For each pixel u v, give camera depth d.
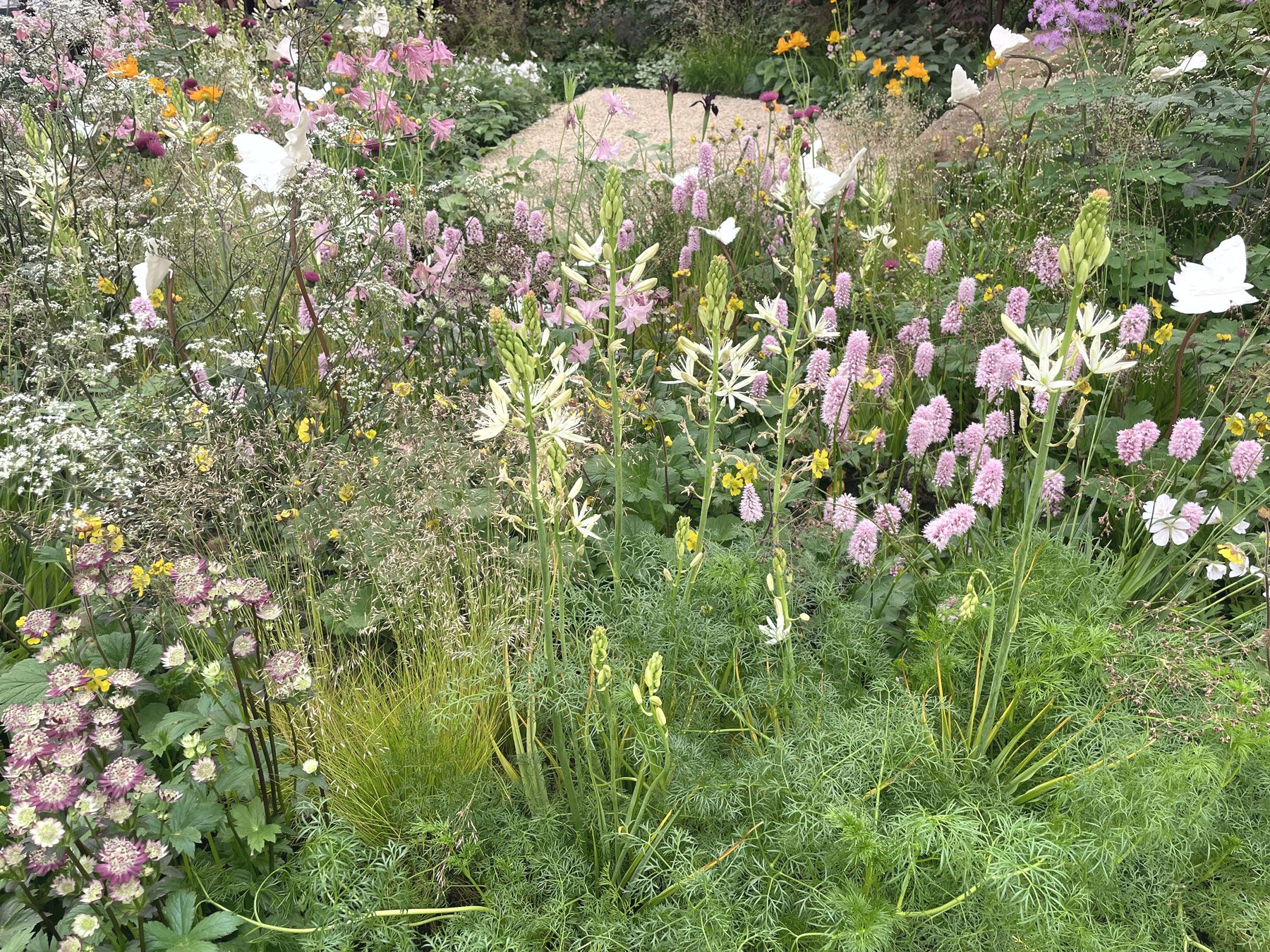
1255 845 2.25
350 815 2.51
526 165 6.33
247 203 4.39
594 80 12.22
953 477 3.45
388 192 5.05
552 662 2.28
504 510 3.12
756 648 2.74
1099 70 5.58
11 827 1.85
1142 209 5.10
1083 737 2.38
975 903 2.12
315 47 6.02
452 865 2.33
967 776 2.34
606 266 2.31
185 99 4.21
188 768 2.40
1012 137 6.07
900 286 4.98
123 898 1.86
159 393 3.36
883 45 10.20
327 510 3.22
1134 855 2.18
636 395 3.55
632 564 3.12
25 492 3.17
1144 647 2.50
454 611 2.80
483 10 12.61
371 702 2.68
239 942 2.16
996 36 6.00
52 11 5.28
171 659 2.27
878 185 4.09
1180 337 4.31
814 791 2.17
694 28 12.41
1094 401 4.13
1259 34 5.73
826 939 2.05
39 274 3.93
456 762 2.56
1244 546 2.86
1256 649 2.57
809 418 3.78
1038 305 4.42
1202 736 2.33
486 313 4.23
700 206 4.93
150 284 3.23
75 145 4.62
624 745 2.44
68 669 2.19
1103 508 3.61
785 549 2.91
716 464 3.25
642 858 2.25
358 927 2.10
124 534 2.84
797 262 2.43
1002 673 2.30
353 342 3.81
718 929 2.02
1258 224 4.84
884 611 3.05
